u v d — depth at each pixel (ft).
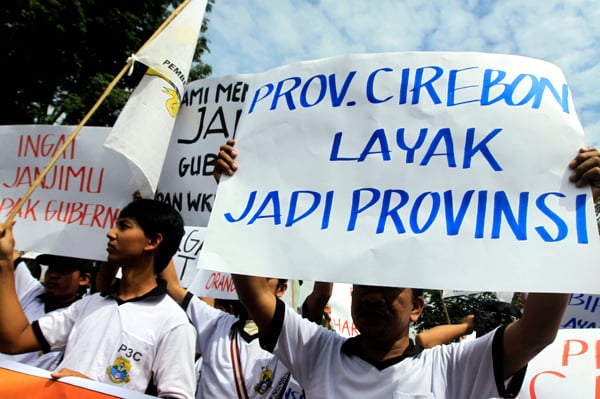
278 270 4.74
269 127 5.47
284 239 4.87
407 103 5.10
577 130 4.63
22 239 8.44
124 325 5.31
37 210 8.55
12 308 5.33
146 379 5.20
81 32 34.06
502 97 4.89
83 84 36.81
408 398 4.58
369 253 4.58
